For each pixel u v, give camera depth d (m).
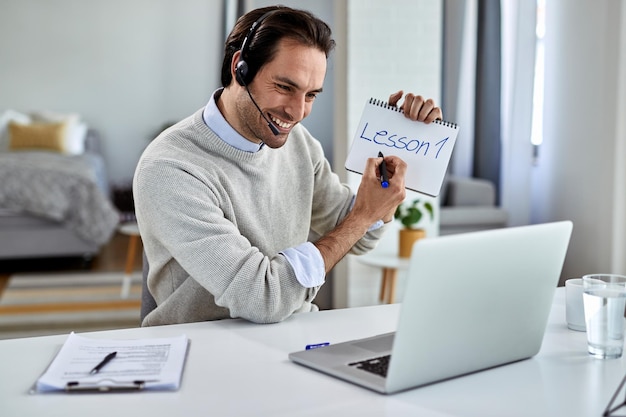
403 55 3.93
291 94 1.44
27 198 5.24
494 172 4.86
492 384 1.09
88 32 7.52
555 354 1.24
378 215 1.47
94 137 7.43
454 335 1.08
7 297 4.64
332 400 1.02
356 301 4.00
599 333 1.22
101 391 1.06
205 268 1.39
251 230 1.61
